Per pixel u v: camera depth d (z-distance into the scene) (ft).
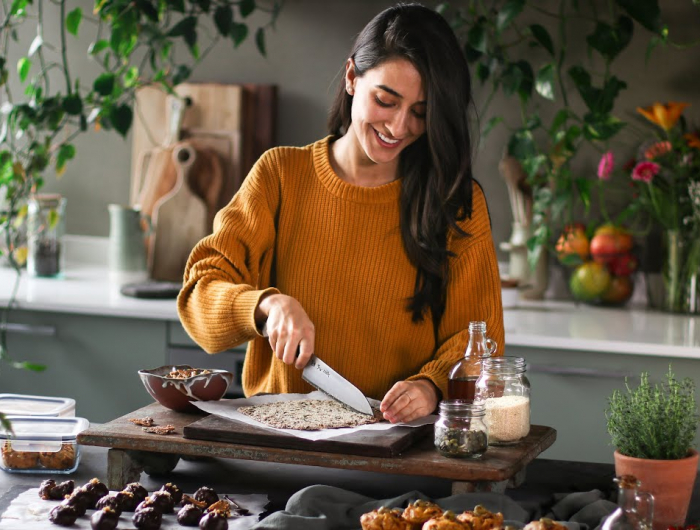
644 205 10.54
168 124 11.95
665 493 4.94
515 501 5.08
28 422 5.89
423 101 5.61
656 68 10.66
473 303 6.17
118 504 4.91
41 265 11.85
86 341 10.46
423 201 6.06
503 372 5.45
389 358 6.22
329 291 6.19
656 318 10.16
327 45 11.66
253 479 5.65
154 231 11.85
